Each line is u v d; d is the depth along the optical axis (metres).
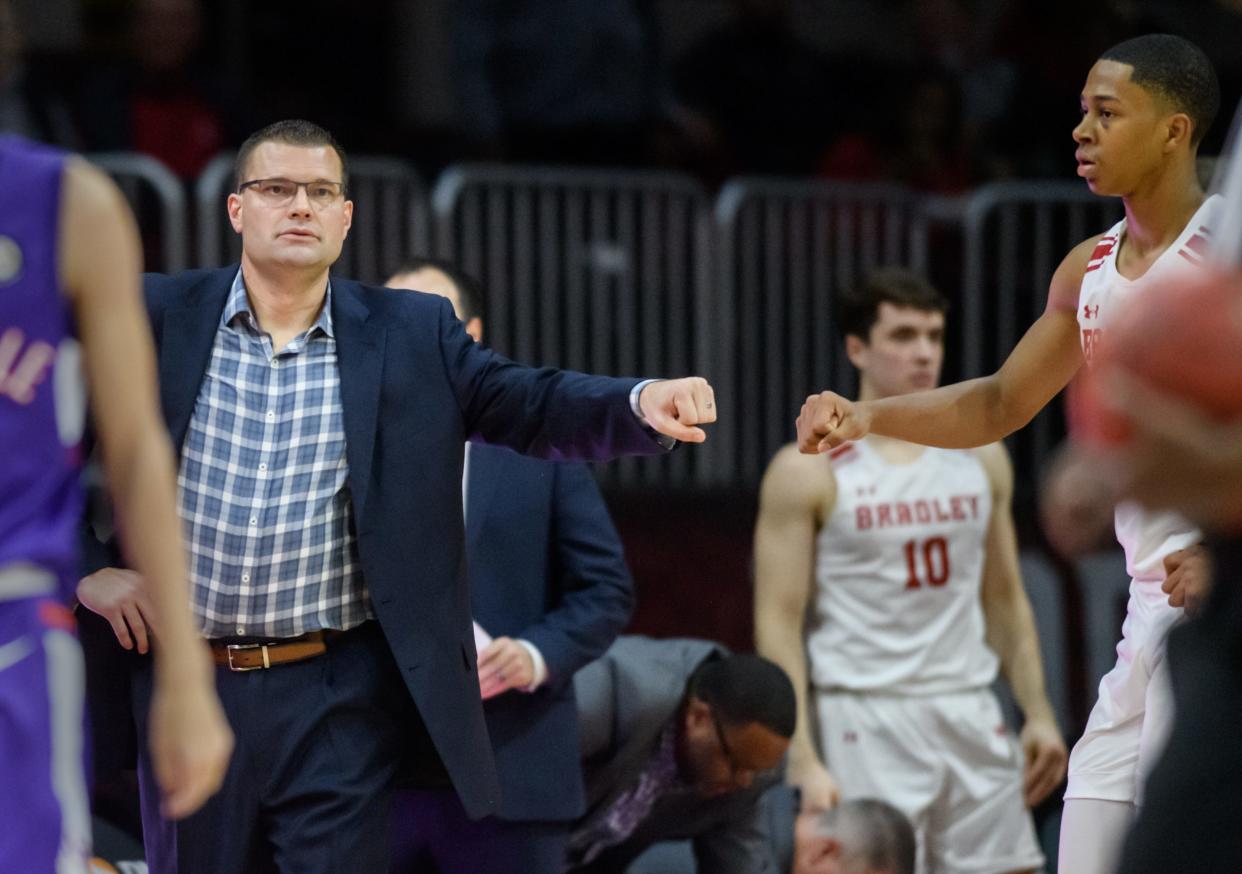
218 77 23.62
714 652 14.26
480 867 12.41
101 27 24.02
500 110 24.48
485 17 24.42
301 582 10.31
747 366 21.86
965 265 21.86
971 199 21.84
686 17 30.23
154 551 6.94
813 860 13.59
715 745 13.33
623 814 13.88
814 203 21.98
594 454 10.45
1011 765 15.89
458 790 10.48
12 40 21.22
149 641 10.67
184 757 6.88
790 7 29.94
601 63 24.39
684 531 21.22
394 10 27.95
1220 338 5.54
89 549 10.94
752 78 25.78
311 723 10.35
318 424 10.40
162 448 6.99
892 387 15.52
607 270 21.42
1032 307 21.88
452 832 12.45
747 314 21.84
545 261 21.27
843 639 15.52
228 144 23.09
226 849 10.39
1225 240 6.46
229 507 10.28
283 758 10.35
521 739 12.47
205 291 10.66
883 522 15.41
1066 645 20.16
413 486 10.48
